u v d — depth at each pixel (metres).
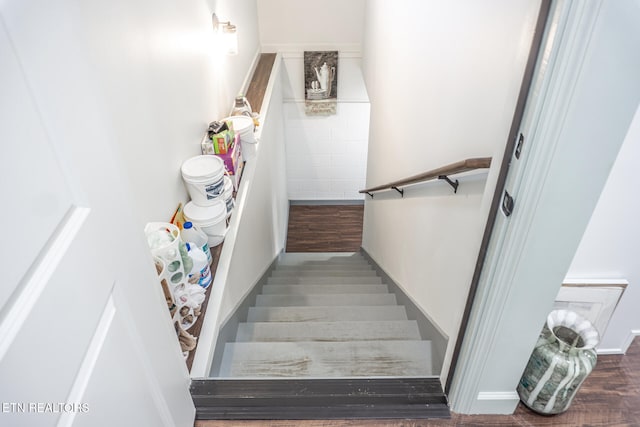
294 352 1.99
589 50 0.77
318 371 1.92
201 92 2.07
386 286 3.22
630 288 1.48
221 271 1.82
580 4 0.74
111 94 1.16
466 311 1.31
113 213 0.86
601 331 1.59
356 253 5.07
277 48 4.62
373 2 3.57
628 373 1.60
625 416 1.47
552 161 0.91
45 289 0.61
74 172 0.71
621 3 0.73
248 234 2.58
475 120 1.42
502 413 1.48
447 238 1.77
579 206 0.98
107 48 1.14
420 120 2.12
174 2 1.68
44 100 0.62
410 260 2.47
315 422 1.45
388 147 3.01
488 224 1.13
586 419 1.46
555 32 0.79
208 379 1.53
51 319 0.62
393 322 2.31
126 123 1.26
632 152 1.20
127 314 0.92
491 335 1.26
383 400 1.51
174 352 1.25
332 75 4.85
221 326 1.89
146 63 1.41
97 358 0.76
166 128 1.60
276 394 1.51
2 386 0.51
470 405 1.46
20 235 0.56
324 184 5.97
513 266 1.10
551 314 1.41
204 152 2.06
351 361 1.97
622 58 0.78
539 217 1.00
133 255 0.96
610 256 1.42
